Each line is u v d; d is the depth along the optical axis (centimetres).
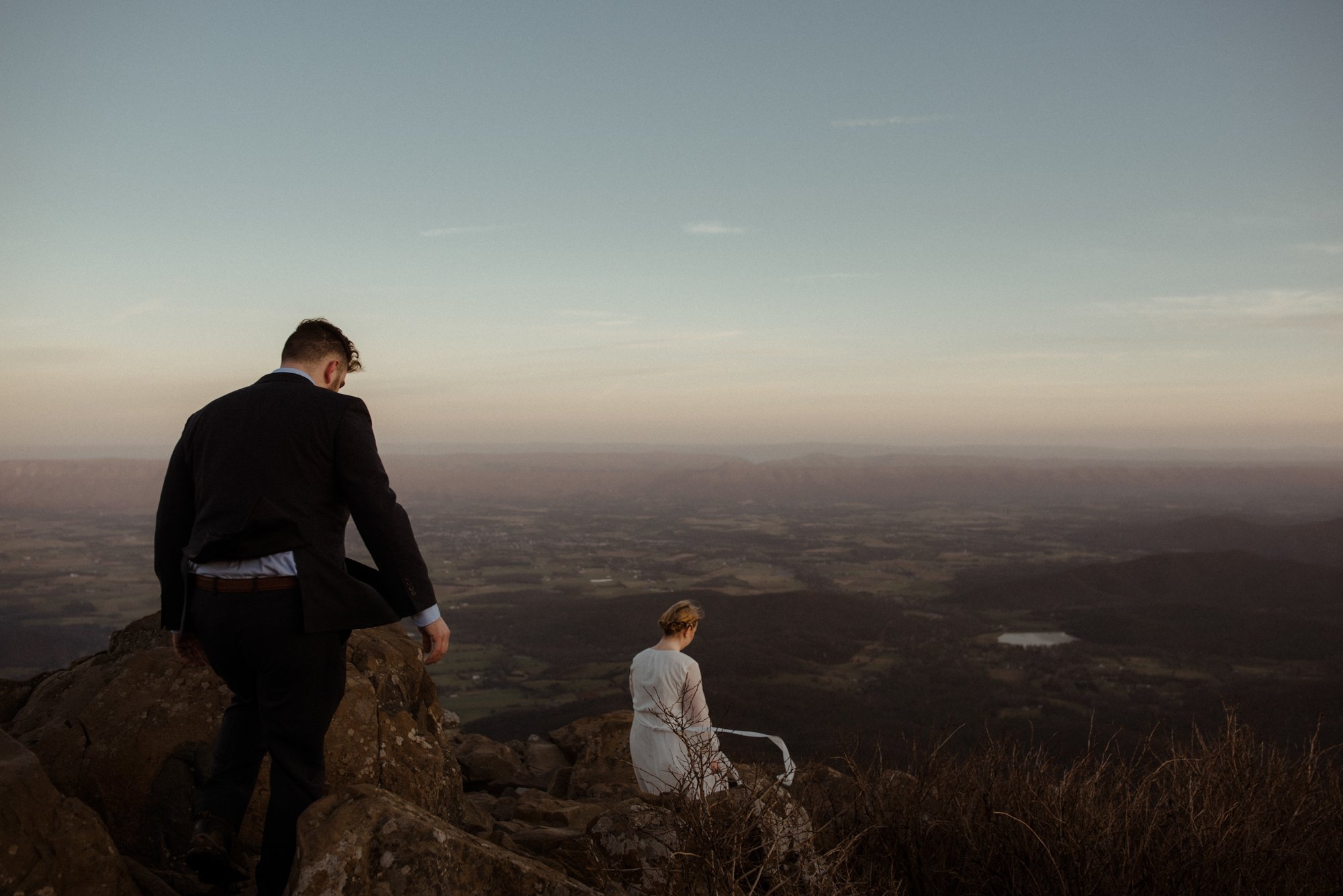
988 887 298
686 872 276
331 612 259
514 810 498
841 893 273
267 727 265
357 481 266
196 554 258
